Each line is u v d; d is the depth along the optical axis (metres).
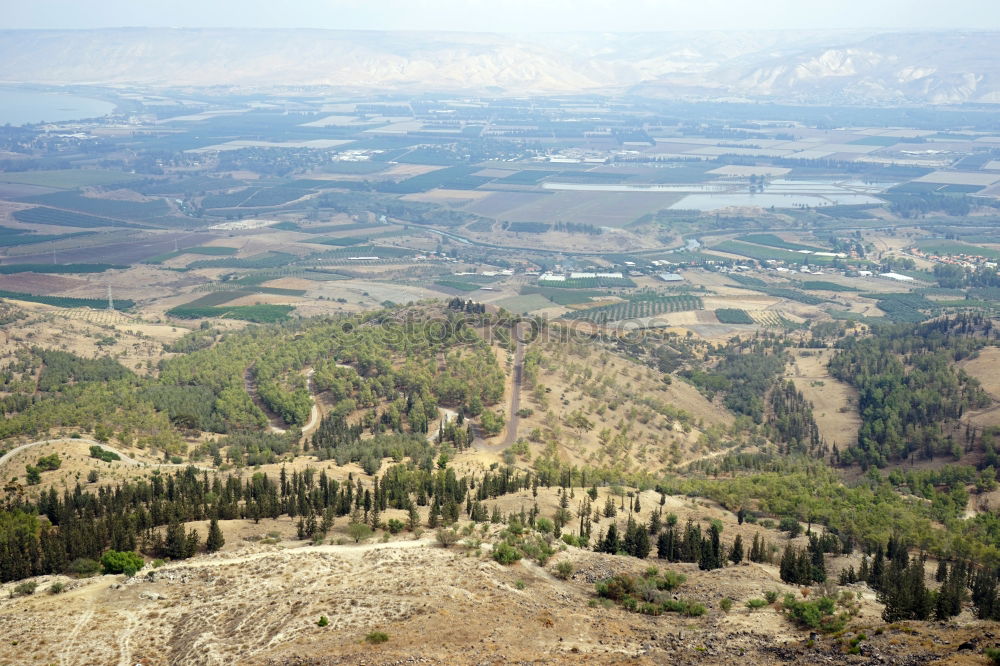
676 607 154.38
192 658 134.00
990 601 162.00
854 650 128.00
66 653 140.12
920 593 154.38
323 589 157.12
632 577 168.00
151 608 155.88
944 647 123.06
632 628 144.38
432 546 185.62
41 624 150.25
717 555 197.12
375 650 130.62
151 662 136.62
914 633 131.88
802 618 148.00
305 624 141.38
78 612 155.12
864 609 159.38
